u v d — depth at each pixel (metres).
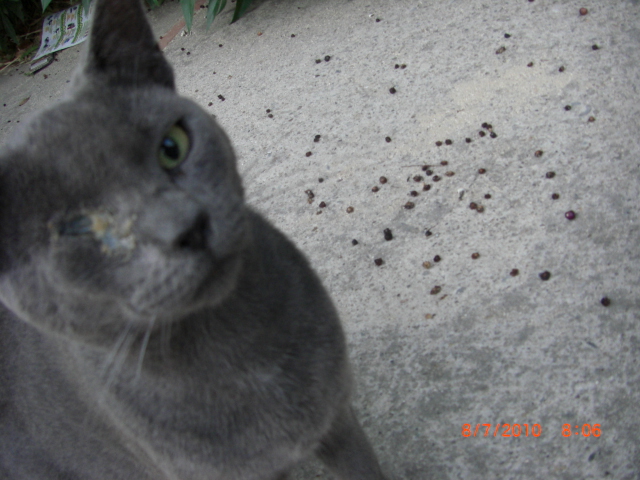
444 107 0.53
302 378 0.30
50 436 0.36
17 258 0.25
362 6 0.69
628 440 0.33
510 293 0.41
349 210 0.49
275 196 0.52
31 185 0.24
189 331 0.27
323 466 0.39
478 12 0.60
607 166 0.44
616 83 0.48
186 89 0.69
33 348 0.34
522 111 0.50
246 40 0.73
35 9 1.00
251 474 0.31
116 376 0.28
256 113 0.61
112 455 0.35
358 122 0.55
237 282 0.28
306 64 0.64
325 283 0.45
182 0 0.71
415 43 0.60
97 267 0.24
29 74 0.90
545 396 0.36
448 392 0.38
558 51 0.52
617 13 0.53
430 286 0.43
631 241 0.40
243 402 0.29
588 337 0.37
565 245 0.41
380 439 0.38
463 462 0.35
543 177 0.45
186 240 0.24
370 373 0.40
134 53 0.29
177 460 0.30
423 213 0.47
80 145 0.24
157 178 0.25
